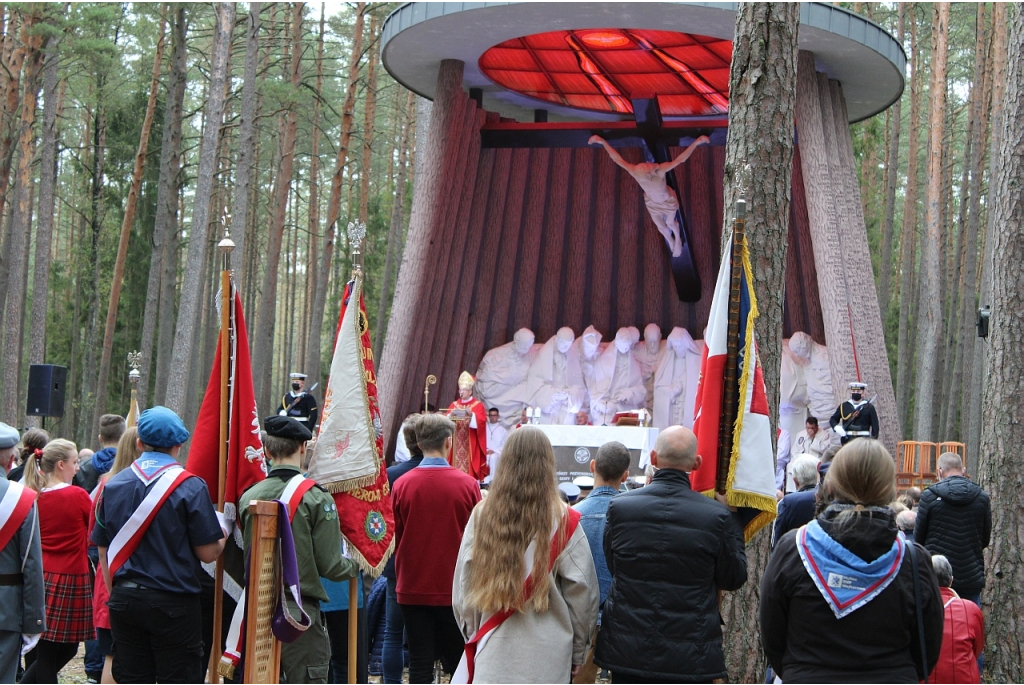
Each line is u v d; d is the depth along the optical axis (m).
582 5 15.36
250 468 5.96
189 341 19.69
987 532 7.94
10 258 23.78
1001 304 8.78
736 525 4.68
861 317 17.52
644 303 20.91
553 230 21.02
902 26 27.41
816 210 17.16
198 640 5.56
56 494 7.34
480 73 19.19
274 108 29.48
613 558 4.71
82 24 22.28
